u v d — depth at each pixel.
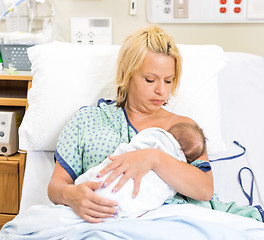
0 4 2.15
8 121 1.79
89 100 1.59
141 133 1.19
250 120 1.75
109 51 1.67
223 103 1.80
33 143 1.61
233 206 1.28
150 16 2.21
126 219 1.03
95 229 0.98
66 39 2.26
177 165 1.11
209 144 1.57
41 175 1.58
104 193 1.06
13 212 1.80
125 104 1.33
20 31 2.14
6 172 1.77
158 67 1.18
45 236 1.05
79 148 1.26
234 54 1.98
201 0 2.16
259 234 1.05
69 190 1.10
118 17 2.24
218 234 0.97
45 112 1.59
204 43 2.22
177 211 1.05
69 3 2.23
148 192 1.08
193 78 1.64
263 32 2.18
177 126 1.25
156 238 0.95
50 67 1.62
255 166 1.57
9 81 2.19
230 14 2.15
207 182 1.15
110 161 1.15
